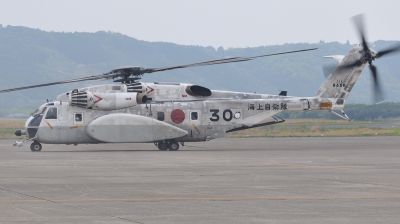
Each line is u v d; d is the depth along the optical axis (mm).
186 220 31766
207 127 95938
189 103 95875
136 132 92375
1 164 64312
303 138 141750
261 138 145625
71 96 91062
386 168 58594
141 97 93125
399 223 30969
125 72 91188
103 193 41312
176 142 95312
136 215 33125
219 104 96562
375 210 34625
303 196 39875
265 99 97938
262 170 56750
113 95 92125
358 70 96875
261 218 32344
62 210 34594
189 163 65188
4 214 33312
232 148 99562
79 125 92375
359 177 50625
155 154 82438
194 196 39969
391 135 153375
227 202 37469
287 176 51500
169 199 38656
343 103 97938
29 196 39969
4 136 160750
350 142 117625
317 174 53062
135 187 44375
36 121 92188
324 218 32312
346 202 37375
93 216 32781
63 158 73938
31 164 64250
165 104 94938
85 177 50969
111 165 62750
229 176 51594
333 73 97562
